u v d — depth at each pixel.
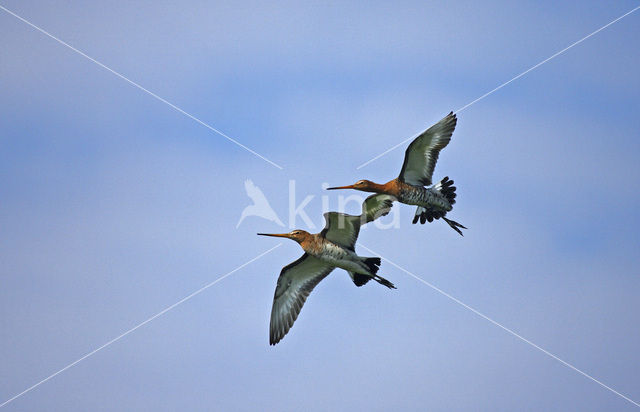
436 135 20.20
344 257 18.58
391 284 18.58
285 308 19.22
